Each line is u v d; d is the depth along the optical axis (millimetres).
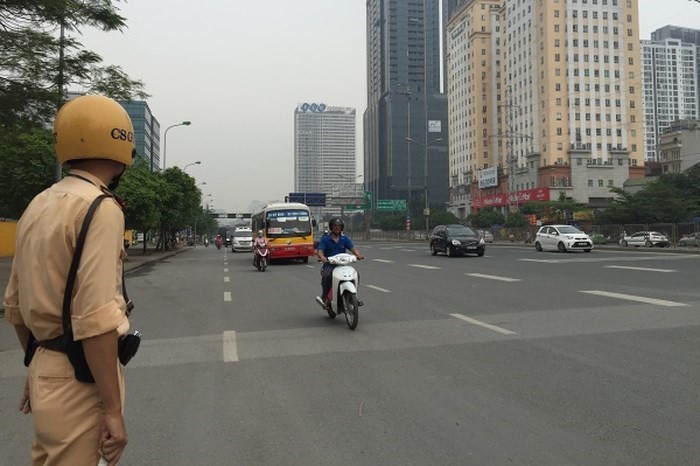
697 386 5113
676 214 58500
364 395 5156
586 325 8180
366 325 8820
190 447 4020
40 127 14031
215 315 10391
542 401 4809
